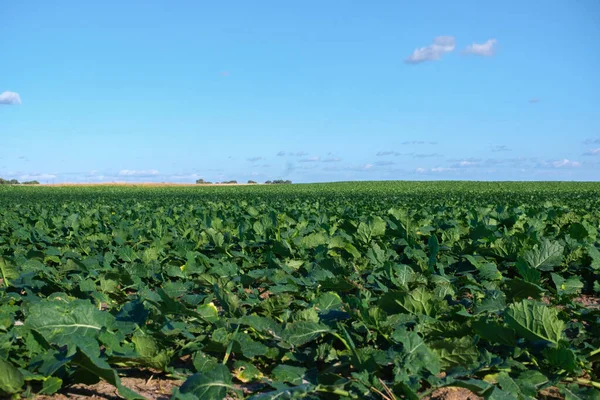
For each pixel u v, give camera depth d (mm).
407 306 3744
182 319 4012
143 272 5527
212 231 7566
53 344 3158
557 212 10148
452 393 2967
